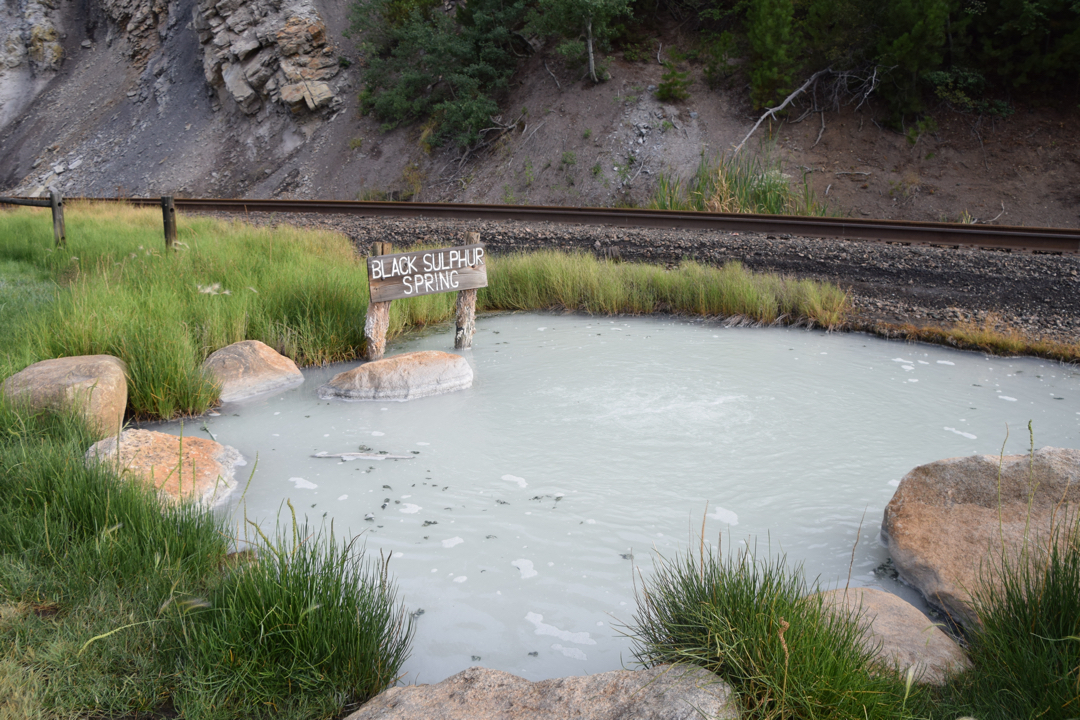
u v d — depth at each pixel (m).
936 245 10.82
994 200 17.64
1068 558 2.86
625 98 22.86
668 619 2.90
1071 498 3.43
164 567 3.23
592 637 3.02
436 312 9.66
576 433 5.28
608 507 4.12
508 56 26.17
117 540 3.33
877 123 20.47
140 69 39.94
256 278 8.98
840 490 4.30
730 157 20.08
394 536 3.84
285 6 31.19
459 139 24.75
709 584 2.92
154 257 9.81
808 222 12.13
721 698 2.29
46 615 2.88
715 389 6.24
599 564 3.55
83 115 39.78
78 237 12.24
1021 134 19.06
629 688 2.38
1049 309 8.30
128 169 33.75
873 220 11.65
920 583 3.35
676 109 22.20
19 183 37.50
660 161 20.83
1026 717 2.36
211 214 16.91
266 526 3.92
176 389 5.90
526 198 21.72
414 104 27.33
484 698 2.42
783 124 21.14
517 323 9.38
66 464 3.84
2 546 3.29
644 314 9.64
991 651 2.72
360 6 29.36
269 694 2.57
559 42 25.20
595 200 20.64
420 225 13.68
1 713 2.29
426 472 4.67
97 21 44.81
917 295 9.19
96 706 2.44
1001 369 6.88
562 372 6.87
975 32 20.55
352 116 29.56
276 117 31.17
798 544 3.71
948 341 7.72
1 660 2.54
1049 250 10.16
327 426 5.59
